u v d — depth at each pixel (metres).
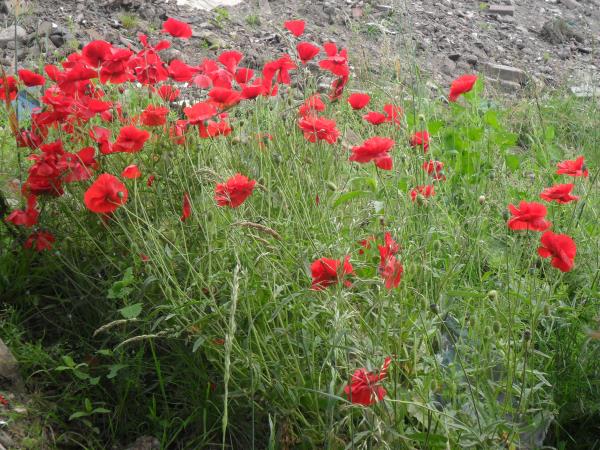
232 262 2.58
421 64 6.56
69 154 2.63
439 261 3.04
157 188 2.74
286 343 2.42
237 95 2.76
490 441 2.20
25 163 3.26
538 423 2.29
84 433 2.50
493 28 8.07
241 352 2.27
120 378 2.53
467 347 2.47
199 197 2.63
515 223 2.34
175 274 2.53
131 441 2.51
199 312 2.37
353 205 3.13
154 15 6.62
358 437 2.11
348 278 2.54
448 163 3.91
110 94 3.34
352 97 3.22
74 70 2.73
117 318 2.60
